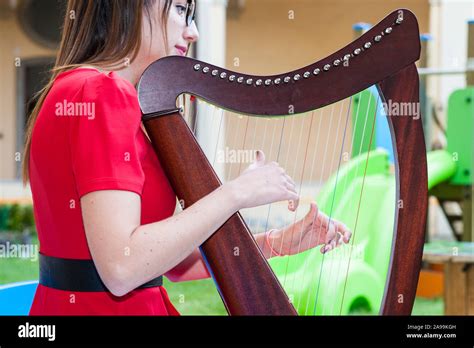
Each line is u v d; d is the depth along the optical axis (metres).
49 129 1.42
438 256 3.83
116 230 1.28
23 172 1.58
